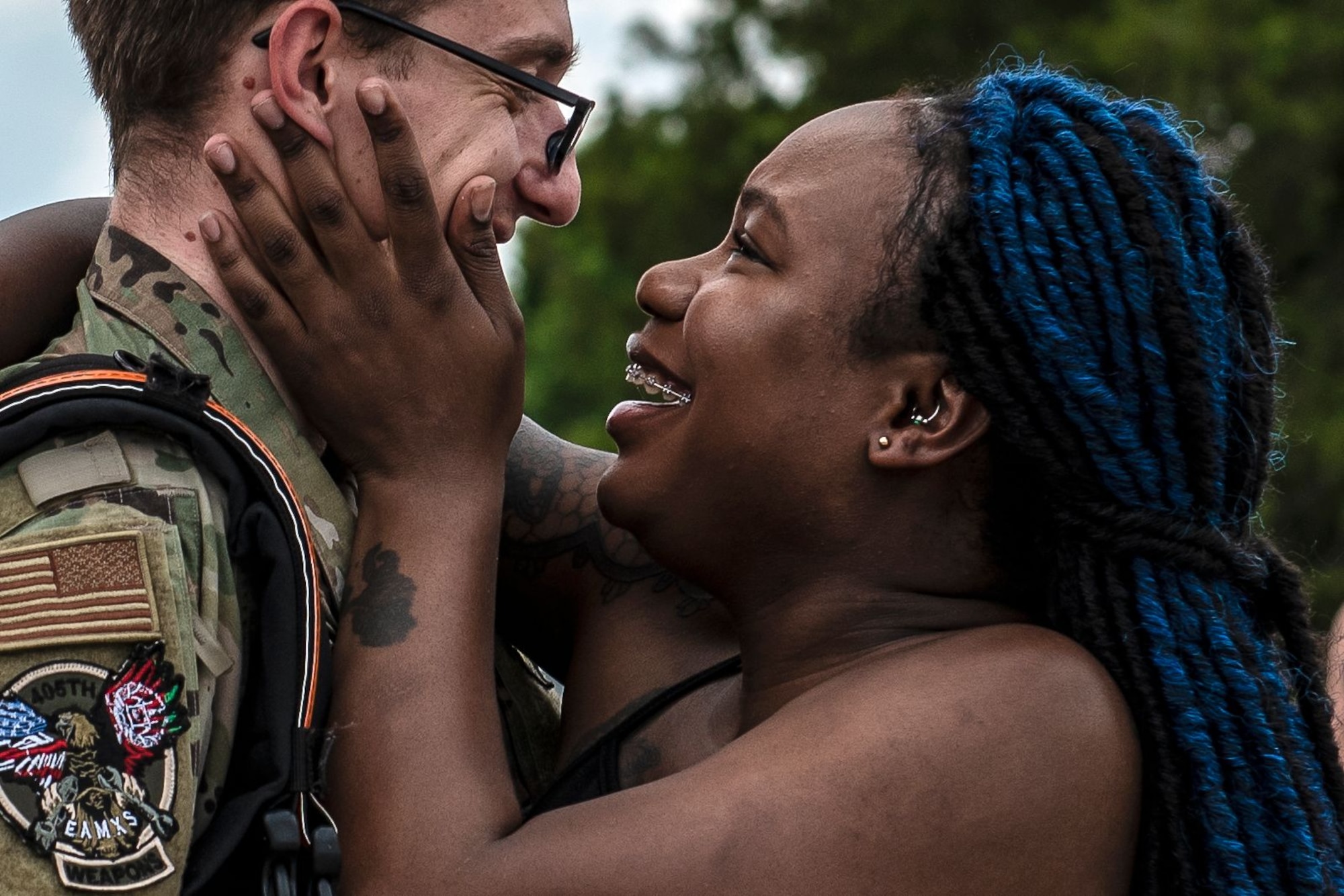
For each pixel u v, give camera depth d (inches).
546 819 71.2
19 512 68.2
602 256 719.7
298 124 78.2
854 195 78.9
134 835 65.4
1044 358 74.3
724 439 79.4
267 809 69.0
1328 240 583.5
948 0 650.2
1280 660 79.4
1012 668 72.0
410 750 72.4
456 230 81.5
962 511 78.7
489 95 84.4
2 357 80.4
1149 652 74.6
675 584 91.8
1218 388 75.7
